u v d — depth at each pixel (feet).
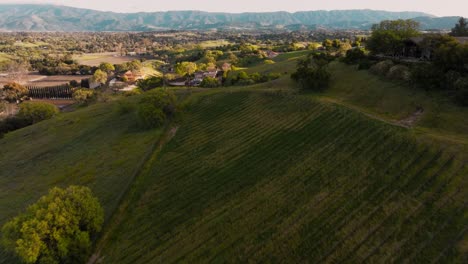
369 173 104.27
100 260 96.78
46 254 90.12
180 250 93.76
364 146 118.83
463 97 123.95
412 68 158.30
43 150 201.57
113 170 152.46
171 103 204.13
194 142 162.50
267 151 137.18
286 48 645.51
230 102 203.10
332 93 177.78
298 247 85.15
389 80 165.17
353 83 181.37
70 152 189.98
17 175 174.40
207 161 140.77
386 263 73.31
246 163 132.16
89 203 101.96
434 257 71.00
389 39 210.38
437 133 113.50
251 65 521.24
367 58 215.92
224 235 95.66
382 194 93.91
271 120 164.25
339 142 126.93
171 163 145.79
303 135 140.87
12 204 141.49
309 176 112.68
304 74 192.34
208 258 88.79
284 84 216.74
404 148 109.40
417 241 76.07
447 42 157.58
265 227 94.84
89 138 204.74
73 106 387.75
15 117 295.48
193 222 104.37
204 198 115.85
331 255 79.77
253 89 217.15
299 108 165.99
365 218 87.35
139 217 112.57
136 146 172.65
